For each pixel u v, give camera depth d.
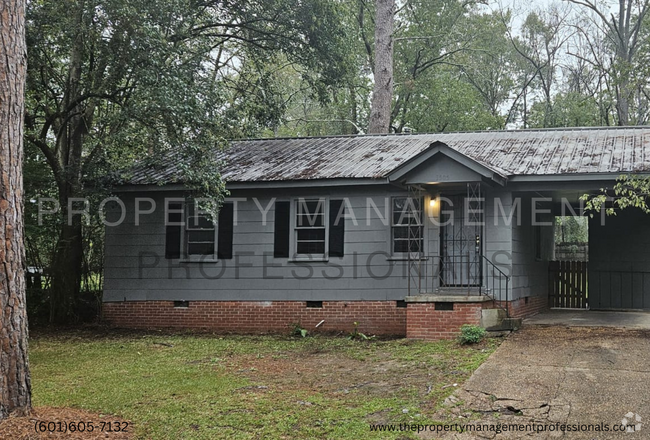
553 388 8.17
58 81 15.56
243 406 8.07
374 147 17.05
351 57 20.61
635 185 9.74
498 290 13.27
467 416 7.32
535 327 12.87
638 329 12.44
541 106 38.31
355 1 29.72
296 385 9.26
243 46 20.22
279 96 20.11
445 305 12.83
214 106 14.47
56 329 15.70
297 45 19.66
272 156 17.00
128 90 15.37
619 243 16.34
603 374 8.74
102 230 18.38
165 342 13.55
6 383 6.69
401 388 8.76
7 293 6.65
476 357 10.33
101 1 13.00
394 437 6.73
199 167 14.10
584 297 17.02
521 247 14.30
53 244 17.12
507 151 14.88
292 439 6.82
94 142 16.83
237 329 15.44
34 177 16.19
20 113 6.84
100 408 8.01
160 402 8.34
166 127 13.90
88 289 17.81
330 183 14.59
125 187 15.87
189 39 16.17
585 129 16.88
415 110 31.56
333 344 13.03
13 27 6.79
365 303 14.66
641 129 16.17
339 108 32.81
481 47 35.09
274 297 15.30
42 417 6.98
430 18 31.16
